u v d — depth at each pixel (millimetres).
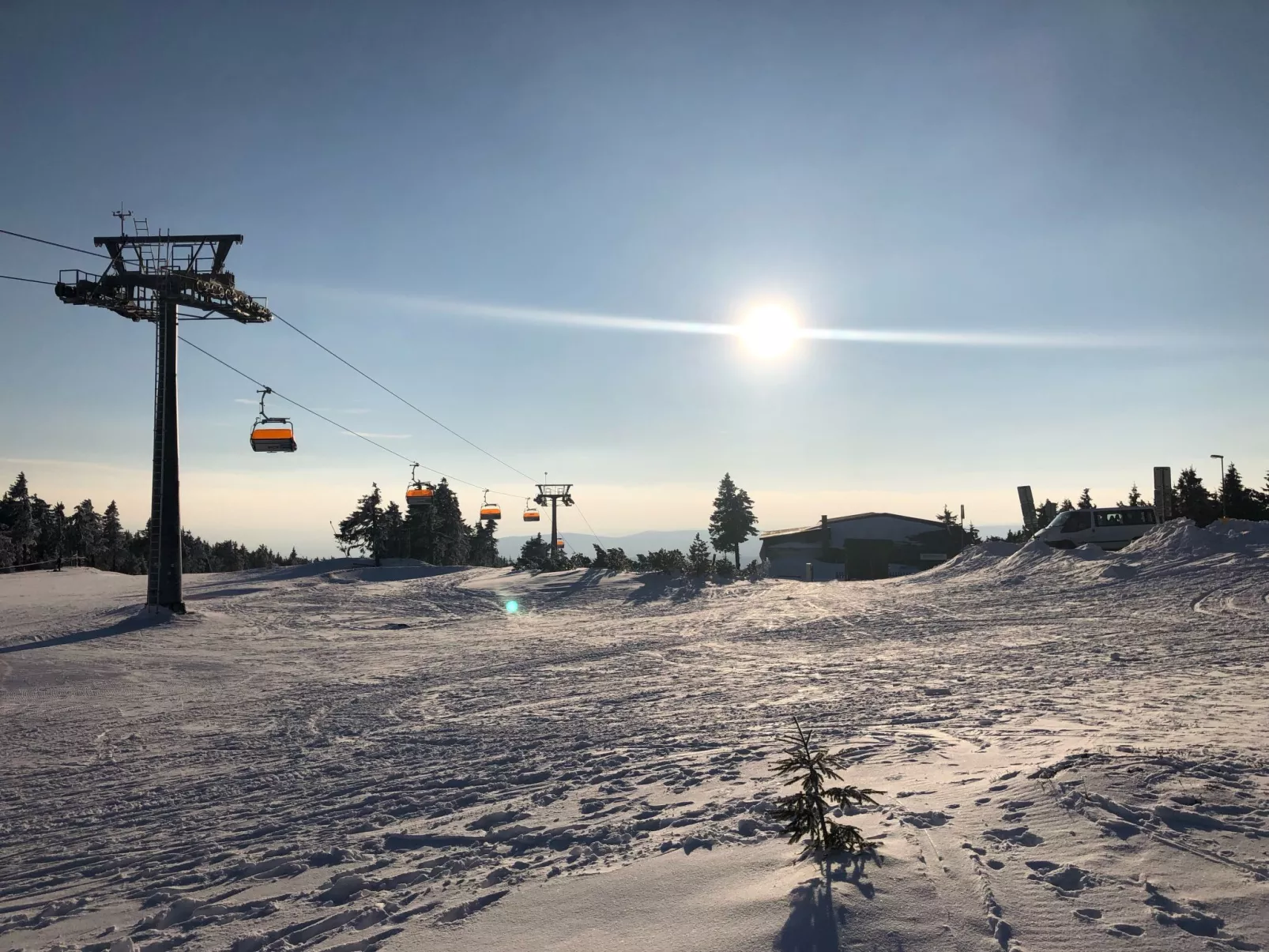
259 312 33875
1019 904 3621
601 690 14812
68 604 39750
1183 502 47219
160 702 17297
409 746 11188
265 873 6020
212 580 54625
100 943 4879
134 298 32844
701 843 5215
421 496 42406
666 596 37812
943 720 9430
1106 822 4578
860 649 18250
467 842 6203
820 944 3396
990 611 23609
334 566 59844
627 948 3668
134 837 7738
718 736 9688
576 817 6543
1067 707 9586
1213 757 5922
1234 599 19984
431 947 4023
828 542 60812
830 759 4754
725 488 85000
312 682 19328
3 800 9883
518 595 42031
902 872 4082
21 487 106312
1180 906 3502
